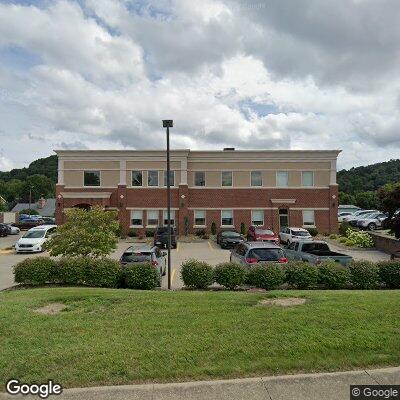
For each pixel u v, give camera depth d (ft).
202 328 23.30
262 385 17.22
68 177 120.06
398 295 32.07
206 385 17.19
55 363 19.03
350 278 41.24
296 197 121.49
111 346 20.77
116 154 119.96
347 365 18.88
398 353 19.90
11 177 473.26
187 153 120.47
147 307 28.14
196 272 40.98
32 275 42.14
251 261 45.85
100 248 50.47
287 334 22.08
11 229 133.80
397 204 72.54
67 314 26.61
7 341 21.62
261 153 121.70
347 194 276.62
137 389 16.93
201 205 121.80
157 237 94.07
